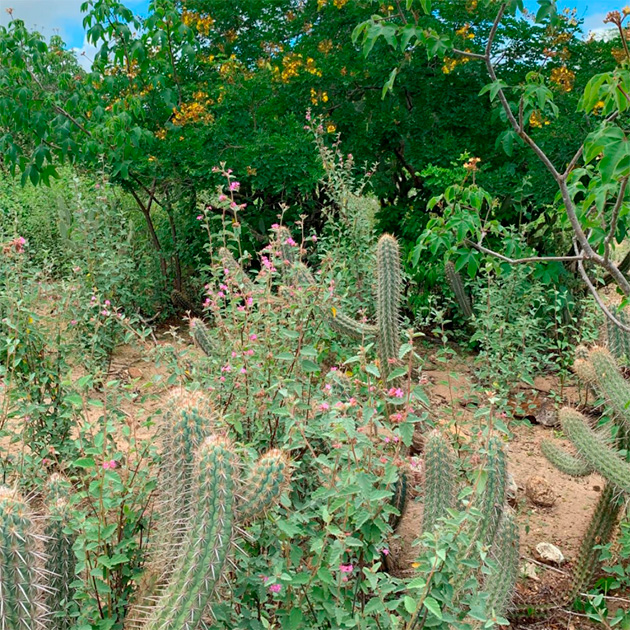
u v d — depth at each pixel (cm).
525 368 483
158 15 696
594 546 312
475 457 228
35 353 343
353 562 246
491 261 411
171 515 200
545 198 602
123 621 217
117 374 513
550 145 595
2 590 160
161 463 220
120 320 348
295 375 297
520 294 586
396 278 347
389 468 222
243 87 700
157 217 828
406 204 715
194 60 732
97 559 215
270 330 303
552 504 404
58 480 229
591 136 235
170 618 170
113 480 232
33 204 818
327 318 320
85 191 701
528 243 680
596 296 294
